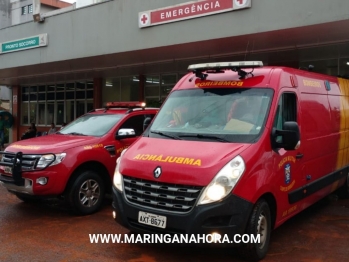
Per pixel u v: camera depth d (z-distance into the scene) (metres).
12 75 17.78
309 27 8.57
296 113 5.25
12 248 4.97
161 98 15.92
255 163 4.29
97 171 6.90
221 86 5.26
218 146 4.45
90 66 14.79
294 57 11.92
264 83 5.03
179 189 4.12
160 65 13.98
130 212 4.44
